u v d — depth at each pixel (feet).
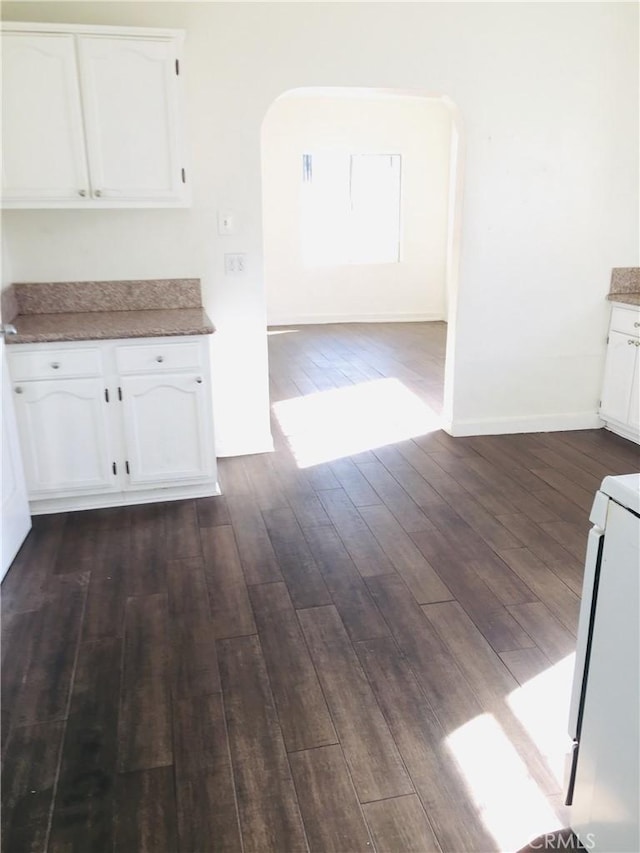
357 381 18.67
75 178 9.98
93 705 6.58
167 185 10.30
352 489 11.53
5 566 8.88
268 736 6.19
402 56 11.64
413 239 27.81
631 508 4.11
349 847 5.13
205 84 11.07
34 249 11.12
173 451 10.68
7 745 6.08
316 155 26.58
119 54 9.64
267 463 12.64
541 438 13.99
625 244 13.56
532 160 12.71
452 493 11.36
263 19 10.99
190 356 10.23
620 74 12.59
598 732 4.68
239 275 11.98
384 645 7.46
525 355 13.84
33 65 9.46
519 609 8.12
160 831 5.27
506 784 5.68
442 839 5.20
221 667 7.12
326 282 27.78
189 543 9.71
